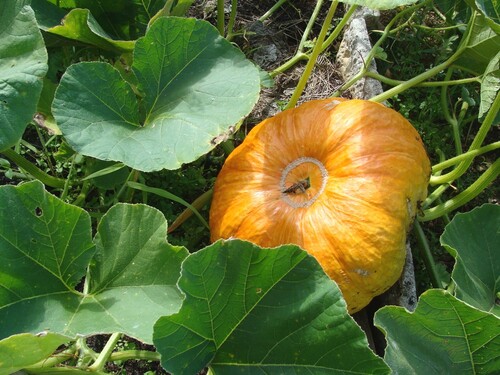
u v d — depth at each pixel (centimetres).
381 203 85
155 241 77
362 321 99
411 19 133
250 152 93
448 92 128
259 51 133
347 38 127
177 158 84
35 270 74
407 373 72
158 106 91
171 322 65
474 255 90
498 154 128
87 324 72
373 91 117
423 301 72
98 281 77
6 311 71
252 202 90
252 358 71
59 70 114
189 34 90
